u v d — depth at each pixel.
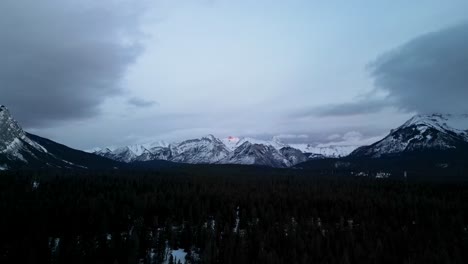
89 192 189.25
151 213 159.50
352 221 151.50
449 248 116.25
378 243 116.31
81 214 147.75
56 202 161.75
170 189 197.00
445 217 148.00
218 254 120.94
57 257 115.38
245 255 116.75
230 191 194.25
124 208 158.00
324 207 166.88
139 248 127.00
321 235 131.00
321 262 109.62
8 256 113.81
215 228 144.88
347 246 118.75
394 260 111.06
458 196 184.50
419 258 108.25
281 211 160.62
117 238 128.38
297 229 136.00
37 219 140.62
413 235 129.12
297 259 113.50
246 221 152.75
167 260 124.88
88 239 131.88
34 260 110.75
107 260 116.25
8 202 160.25
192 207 164.00
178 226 149.75
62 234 135.75
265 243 124.88
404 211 159.38
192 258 124.38
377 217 153.62
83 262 112.88
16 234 129.25
